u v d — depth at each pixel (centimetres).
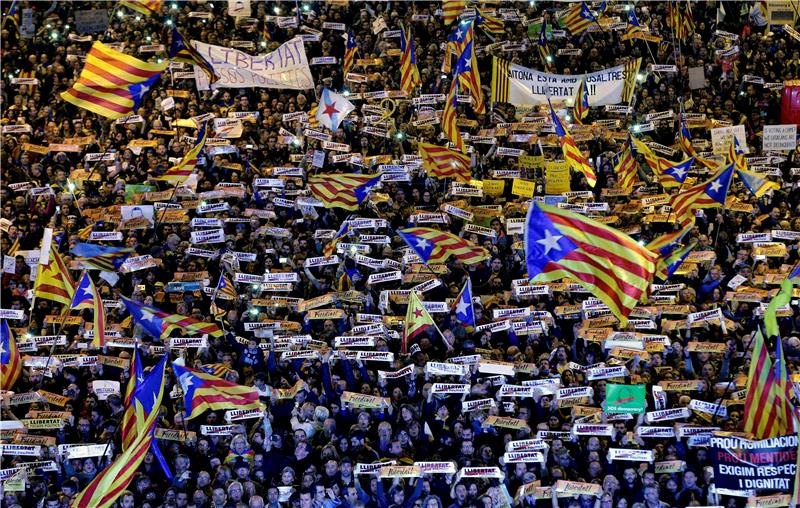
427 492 1991
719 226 2794
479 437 2139
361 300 2528
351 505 1973
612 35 3722
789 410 1861
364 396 2138
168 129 3281
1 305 2600
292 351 2280
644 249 1568
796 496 1733
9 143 3181
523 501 2008
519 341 2425
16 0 3800
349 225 2703
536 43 3688
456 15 3628
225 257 2631
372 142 3259
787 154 3238
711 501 1983
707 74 3584
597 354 2366
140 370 2073
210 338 2381
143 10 3559
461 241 2491
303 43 3372
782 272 2652
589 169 2678
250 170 3062
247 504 1944
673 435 2086
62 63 3594
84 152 3206
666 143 3350
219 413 2164
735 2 3881
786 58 3747
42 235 2820
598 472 2002
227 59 3372
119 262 2545
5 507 1989
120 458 1809
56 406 2278
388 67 3559
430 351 2323
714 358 2364
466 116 3356
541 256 1581
